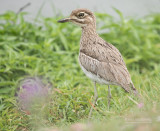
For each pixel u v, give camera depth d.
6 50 15.52
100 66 11.80
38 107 12.34
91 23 12.73
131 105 10.61
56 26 16.83
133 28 16.97
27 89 13.47
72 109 12.07
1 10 20.11
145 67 16.61
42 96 12.79
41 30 17.19
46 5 20.94
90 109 11.96
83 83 14.58
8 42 15.98
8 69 14.20
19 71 14.89
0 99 13.19
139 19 18.47
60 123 11.38
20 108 12.65
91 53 12.16
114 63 11.73
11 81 14.38
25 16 19.80
